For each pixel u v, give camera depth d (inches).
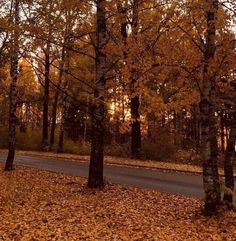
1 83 1046.4
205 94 428.8
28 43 500.4
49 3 493.7
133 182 666.2
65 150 1359.5
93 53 742.5
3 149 1549.0
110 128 1453.0
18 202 484.7
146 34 482.3
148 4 474.9
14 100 767.7
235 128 443.8
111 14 511.5
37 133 1617.9
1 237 339.6
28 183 619.5
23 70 1266.0
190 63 442.3
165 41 456.8
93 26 537.3
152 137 1221.7
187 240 339.3
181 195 552.1
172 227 380.2
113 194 529.7
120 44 500.7
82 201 486.3
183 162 1050.7
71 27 510.3
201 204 479.2
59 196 518.3
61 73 1141.7
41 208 450.0
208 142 425.4
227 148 447.2
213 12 418.0
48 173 744.3
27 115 2364.7
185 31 430.3
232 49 417.4
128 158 1109.1
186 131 1701.5
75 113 1980.8
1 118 1808.6
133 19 495.5
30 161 1000.9
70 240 331.6
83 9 498.9
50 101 1622.8
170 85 531.5
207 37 426.0
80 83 1171.9
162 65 464.8
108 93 546.3
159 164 979.3
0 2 633.0
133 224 385.4
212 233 363.9
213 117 430.6
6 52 649.6
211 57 421.4
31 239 333.1
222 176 775.1
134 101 1061.8
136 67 486.3
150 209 452.4
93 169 560.1
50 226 374.0
